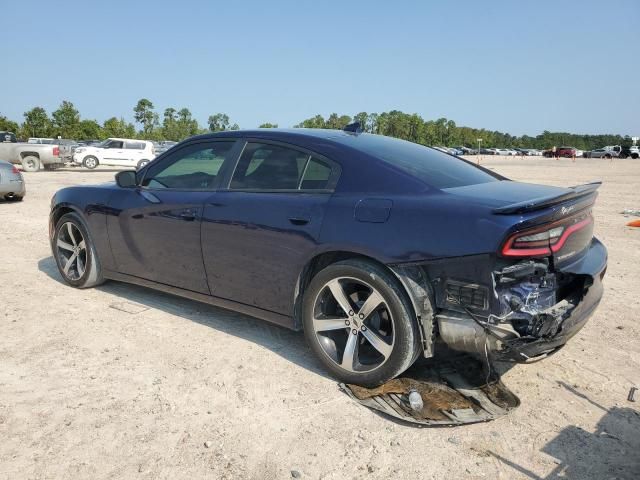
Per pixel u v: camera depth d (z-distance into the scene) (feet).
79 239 16.76
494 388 10.53
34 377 10.87
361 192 10.58
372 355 10.94
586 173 95.40
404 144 13.24
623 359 12.29
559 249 9.31
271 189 11.98
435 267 9.43
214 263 12.71
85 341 12.74
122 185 14.71
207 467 8.17
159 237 13.87
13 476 7.84
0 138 78.69
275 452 8.57
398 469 8.19
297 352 12.39
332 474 8.05
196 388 10.58
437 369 11.19
